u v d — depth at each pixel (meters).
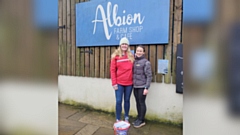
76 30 3.53
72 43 3.63
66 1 3.61
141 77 2.65
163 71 2.79
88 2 3.34
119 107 2.67
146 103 2.96
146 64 2.62
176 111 2.74
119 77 2.65
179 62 2.62
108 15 3.15
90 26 3.35
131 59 2.66
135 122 2.79
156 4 2.76
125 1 2.98
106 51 3.27
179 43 2.65
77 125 2.84
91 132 2.61
